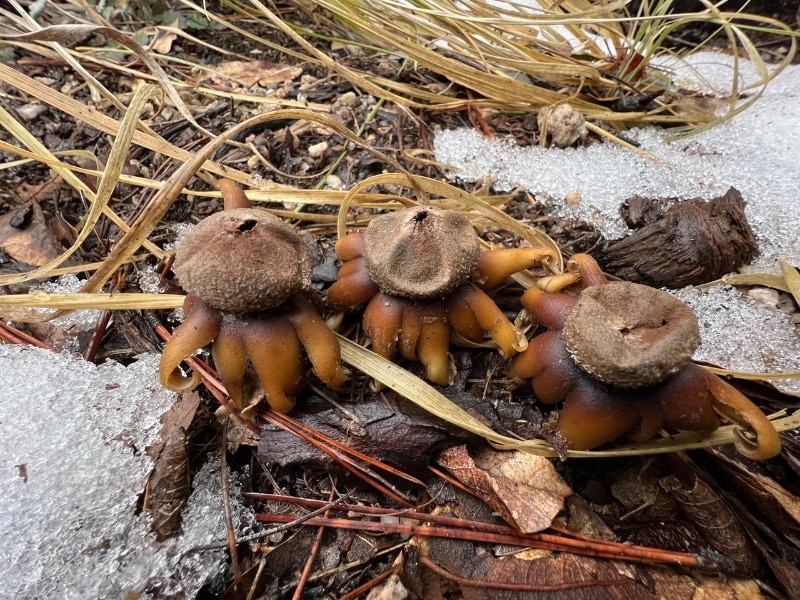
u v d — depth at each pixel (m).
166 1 0.20
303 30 0.20
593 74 0.18
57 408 0.12
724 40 0.23
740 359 0.13
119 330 0.13
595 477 0.11
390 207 0.15
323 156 0.16
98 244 0.15
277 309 0.10
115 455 0.11
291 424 0.11
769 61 0.21
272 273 0.09
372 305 0.11
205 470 0.11
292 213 0.15
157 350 0.13
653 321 0.10
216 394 0.12
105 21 0.18
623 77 0.19
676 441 0.11
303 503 0.11
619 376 0.09
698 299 0.14
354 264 0.12
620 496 0.11
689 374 0.10
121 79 0.18
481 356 0.13
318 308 0.12
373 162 0.16
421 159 0.16
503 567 0.10
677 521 0.11
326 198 0.14
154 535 0.10
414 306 0.11
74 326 0.13
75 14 0.19
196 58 0.19
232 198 0.11
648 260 0.14
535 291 0.11
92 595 0.10
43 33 0.12
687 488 0.11
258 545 0.11
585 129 0.17
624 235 0.15
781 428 0.11
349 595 0.10
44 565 0.10
